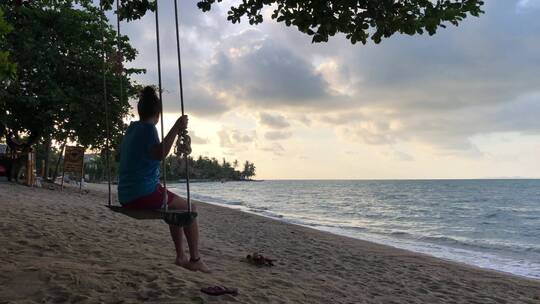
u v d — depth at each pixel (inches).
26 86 794.2
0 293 161.0
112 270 200.1
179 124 165.8
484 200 2508.6
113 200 775.1
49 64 810.8
